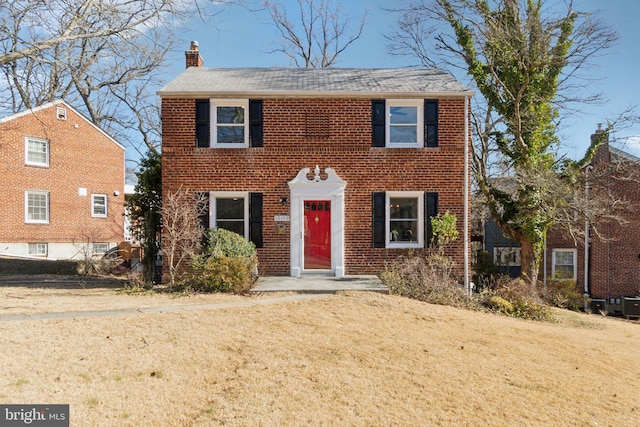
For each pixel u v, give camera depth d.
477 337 8.66
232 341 7.45
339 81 15.59
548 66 17.44
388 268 13.78
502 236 25.00
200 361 6.55
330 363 6.71
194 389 5.68
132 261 20.16
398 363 6.89
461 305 11.94
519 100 17.33
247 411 5.15
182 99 14.07
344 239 14.17
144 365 6.27
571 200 17.56
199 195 14.02
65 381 5.59
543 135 18.50
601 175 18.56
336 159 14.23
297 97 14.21
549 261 21.92
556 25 16.77
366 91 14.18
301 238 14.11
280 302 10.33
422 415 5.30
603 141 19.19
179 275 13.71
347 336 8.01
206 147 14.07
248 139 14.16
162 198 13.99
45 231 22.69
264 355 6.90
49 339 7.09
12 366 5.92
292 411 5.21
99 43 16.56
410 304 10.76
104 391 5.42
